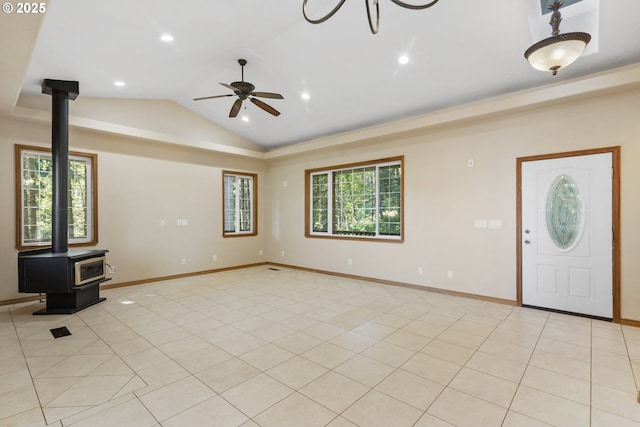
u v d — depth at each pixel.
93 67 3.86
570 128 3.79
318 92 4.81
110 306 4.21
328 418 1.91
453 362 2.62
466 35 3.26
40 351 2.84
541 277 4.02
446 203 4.80
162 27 3.14
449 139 4.77
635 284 3.43
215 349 2.88
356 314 3.87
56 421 1.88
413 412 1.97
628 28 2.90
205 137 6.36
